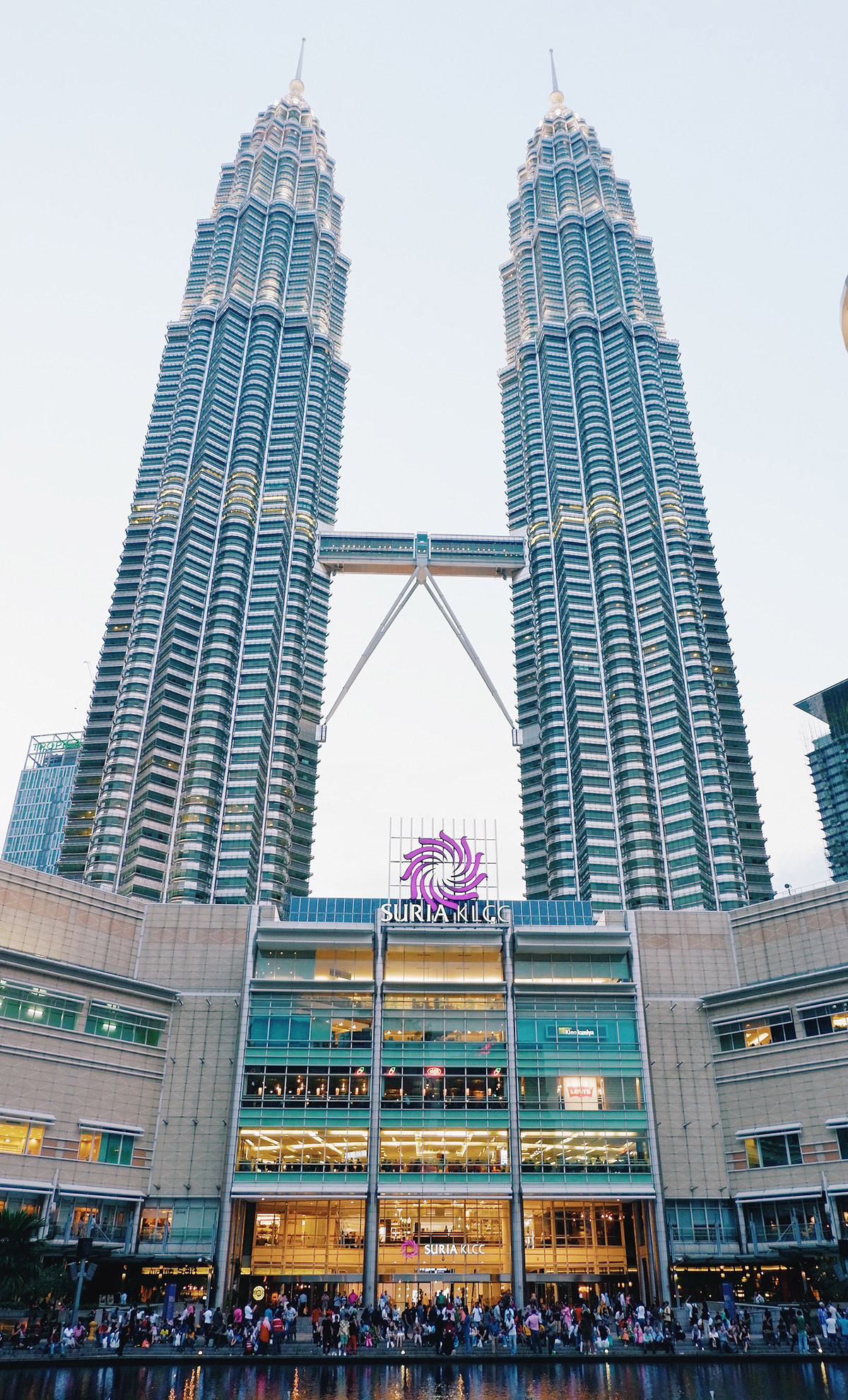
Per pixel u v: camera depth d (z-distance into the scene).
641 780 171.62
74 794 177.12
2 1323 59.19
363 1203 85.44
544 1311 63.62
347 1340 54.94
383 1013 90.06
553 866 175.88
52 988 83.00
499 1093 86.94
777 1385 41.03
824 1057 83.50
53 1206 76.31
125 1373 45.25
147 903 95.62
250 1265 82.88
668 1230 82.62
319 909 100.81
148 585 195.00
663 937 96.19
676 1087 89.44
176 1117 86.19
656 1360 51.41
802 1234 79.44
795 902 93.25
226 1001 91.56
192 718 178.62
